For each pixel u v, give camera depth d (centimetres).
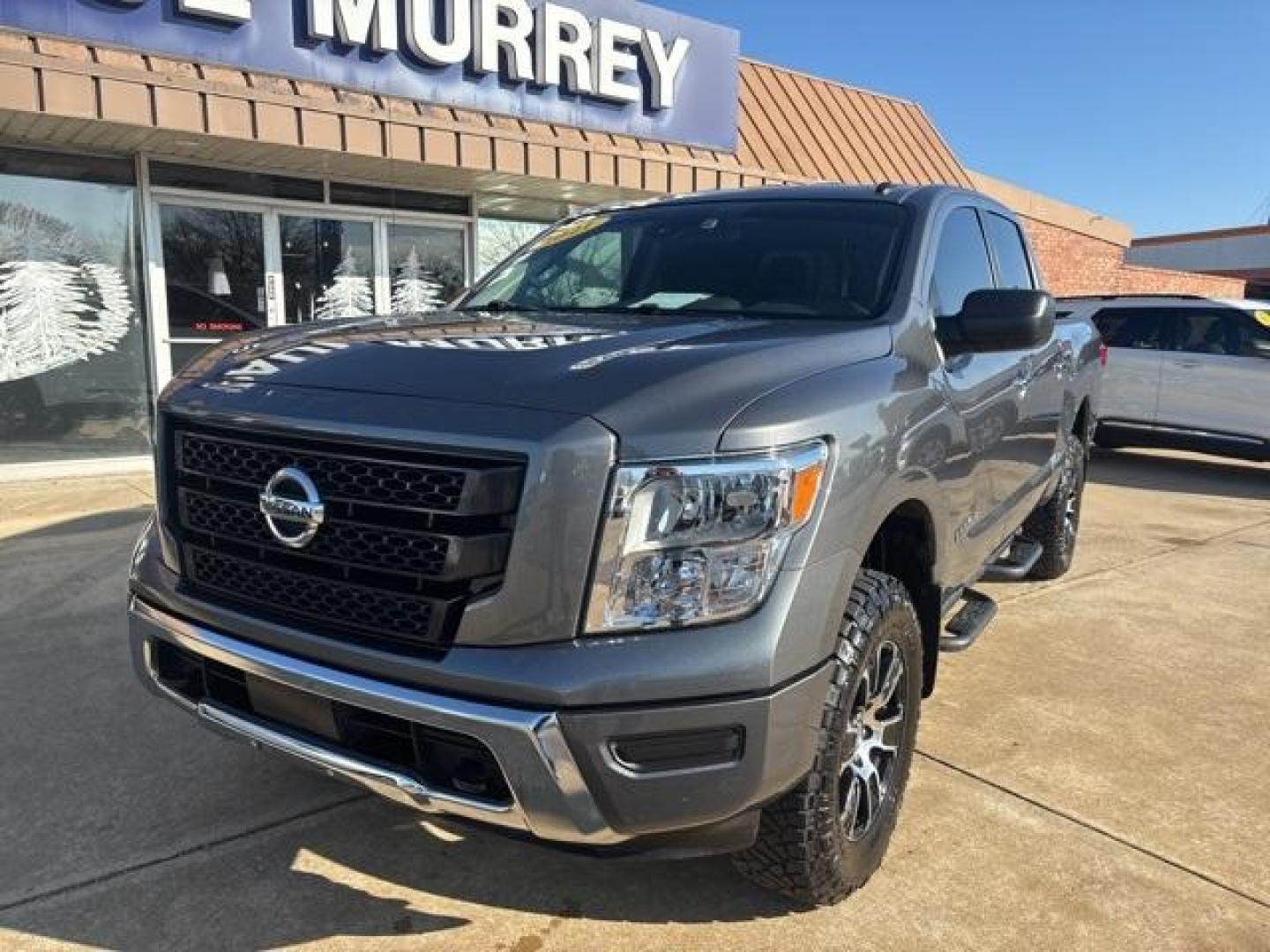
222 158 855
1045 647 475
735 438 210
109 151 828
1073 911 268
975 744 367
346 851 292
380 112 821
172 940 252
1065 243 1802
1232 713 401
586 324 296
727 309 326
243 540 242
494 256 1076
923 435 274
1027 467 441
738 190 404
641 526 204
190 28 738
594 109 963
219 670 253
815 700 221
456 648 210
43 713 378
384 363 243
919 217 348
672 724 203
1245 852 298
